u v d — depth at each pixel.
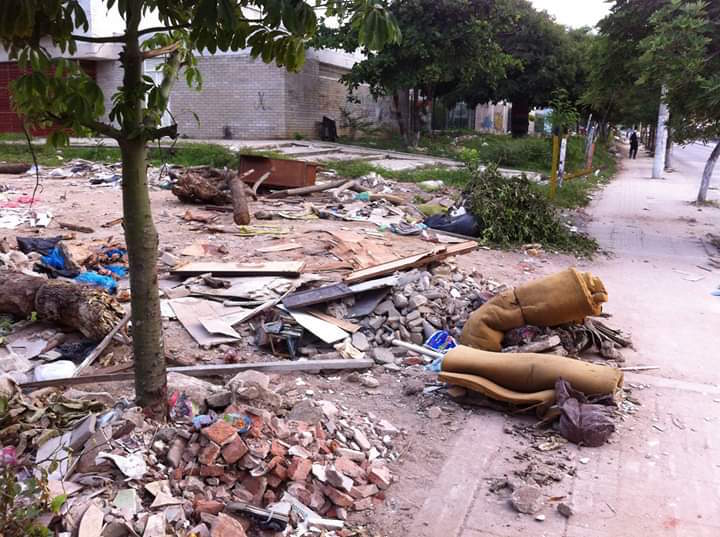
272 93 26.80
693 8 10.50
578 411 5.04
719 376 6.42
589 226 14.71
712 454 4.89
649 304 8.85
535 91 36.06
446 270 8.31
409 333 6.84
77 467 3.70
